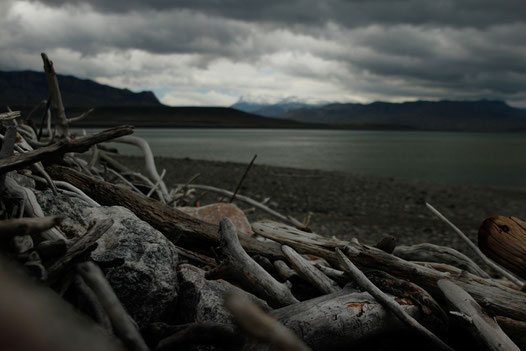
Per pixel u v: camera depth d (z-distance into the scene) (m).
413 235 11.10
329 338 1.96
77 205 2.61
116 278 2.02
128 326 1.23
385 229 11.63
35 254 1.60
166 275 2.15
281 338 0.82
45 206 2.38
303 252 2.93
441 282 2.34
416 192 20.38
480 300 2.31
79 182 2.89
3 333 0.45
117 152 5.56
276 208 13.98
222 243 2.46
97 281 1.30
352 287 2.30
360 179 24.81
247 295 2.32
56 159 2.04
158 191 4.46
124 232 2.22
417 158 52.09
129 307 2.03
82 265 1.34
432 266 2.87
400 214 14.19
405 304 2.23
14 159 1.80
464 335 2.34
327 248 2.83
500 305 2.27
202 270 2.54
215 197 12.29
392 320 2.13
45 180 2.70
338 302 2.08
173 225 2.71
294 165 35.41
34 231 1.35
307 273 2.54
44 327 0.50
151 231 2.30
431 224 12.76
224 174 22.95
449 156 58.09
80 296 1.70
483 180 29.08
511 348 1.97
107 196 2.81
